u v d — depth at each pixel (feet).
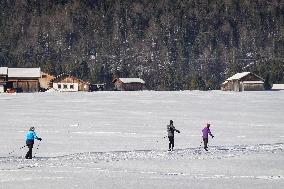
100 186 140.26
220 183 145.38
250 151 210.59
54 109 475.72
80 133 282.77
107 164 177.06
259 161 184.55
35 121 355.77
